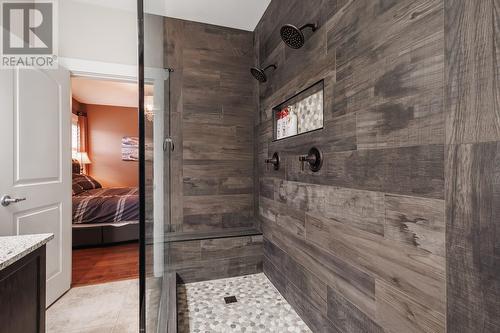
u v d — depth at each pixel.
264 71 2.22
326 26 1.34
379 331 1.00
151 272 1.20
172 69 2.30
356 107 1.13
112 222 3.17
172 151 2.30
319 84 1.48
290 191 1.78
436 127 0.78
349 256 1.18
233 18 2.35
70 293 2.06
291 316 1.69
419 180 0.84
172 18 2.32
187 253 2.15
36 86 1.81
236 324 1.61
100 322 1.68
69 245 2.12
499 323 0.62
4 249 0.93
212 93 2.44
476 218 0.67
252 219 2.58
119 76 2.29
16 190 1.63
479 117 0.66
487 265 0.65
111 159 5.34
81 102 5.05
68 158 2.13
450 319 0.74
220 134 2.47
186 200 2.36
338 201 1.26
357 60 1.12
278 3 1.96
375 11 1.01
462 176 0.71
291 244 1.77
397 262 0.92
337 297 1.27
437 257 0.78
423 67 0.82
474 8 0.67
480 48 0.66
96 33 2.21
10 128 1.61
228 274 2.25
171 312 1.59
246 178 2.56
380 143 1.00
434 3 0.78
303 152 1.60
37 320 1.04
